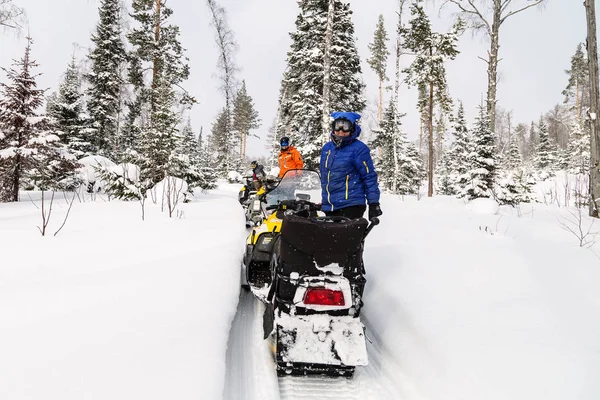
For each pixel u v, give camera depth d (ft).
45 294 9.51
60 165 33.14
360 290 8.66
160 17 55.26
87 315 8.38
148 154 34.14
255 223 17.37
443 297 10.52
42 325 7.78
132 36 54.34
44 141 30.42
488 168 37.76
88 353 6.82
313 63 52.54
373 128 82.07
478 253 14.35
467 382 7.07
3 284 10.16
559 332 8.24
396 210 25.72
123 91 63.98
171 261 12.83
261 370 8.41
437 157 143.02
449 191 84.69
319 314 8.49
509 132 140.67
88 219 20.72
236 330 10.31
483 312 9.45
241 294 13.15
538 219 23.41
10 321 7.91
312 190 14.75
